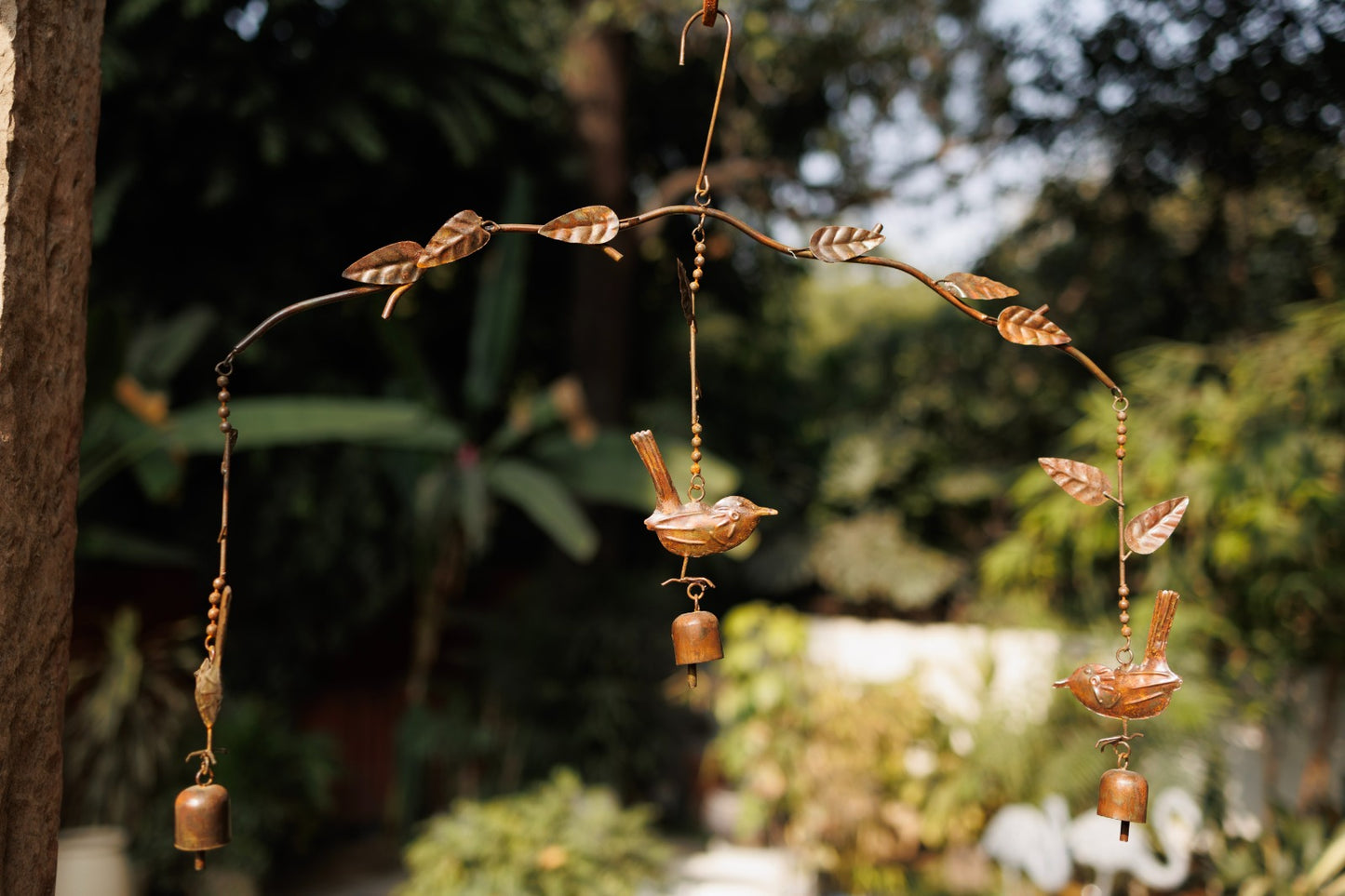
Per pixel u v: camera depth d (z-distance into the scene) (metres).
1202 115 4.85
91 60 1.41
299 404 4.64
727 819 5.44
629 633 5.64
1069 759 4.01
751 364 8.34
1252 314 5.67
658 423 7.18
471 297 6.70
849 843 4.41
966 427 7.84
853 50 6.80
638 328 7.66
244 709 4.96
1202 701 3.82
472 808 4.07
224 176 5.13
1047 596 4.94
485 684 5.85
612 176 6.59
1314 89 4.29
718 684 5.58
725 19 1.36
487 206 6.52
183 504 5.65
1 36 1.28
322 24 5.27
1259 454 3.65
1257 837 3.74
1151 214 5.96
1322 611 3.83
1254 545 3.76
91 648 5.16
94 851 3.69
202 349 5.57
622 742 5.56
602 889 3.71
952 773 4.46
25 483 1.30
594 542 4.92
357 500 5.85
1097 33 4.95
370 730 6.34
